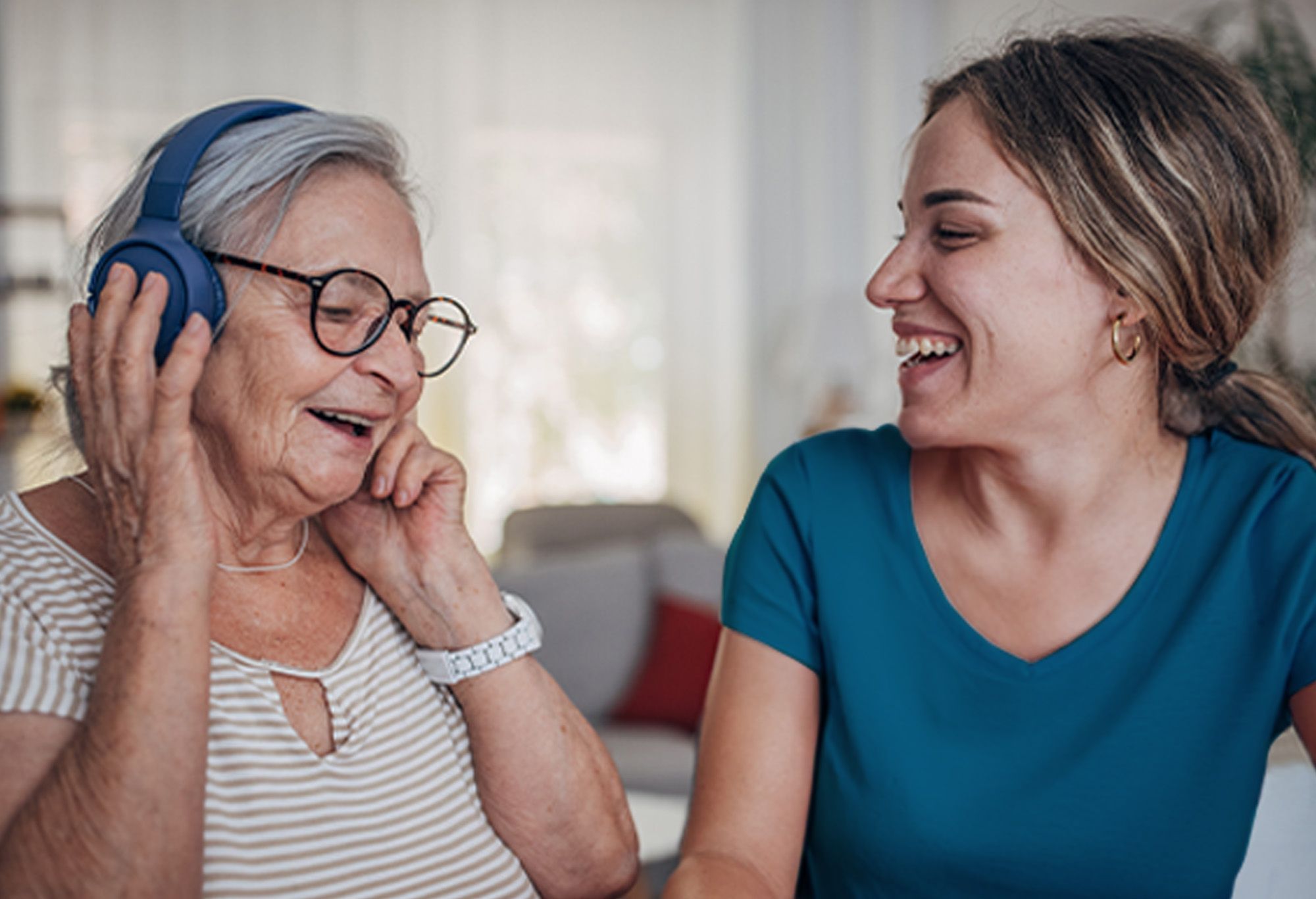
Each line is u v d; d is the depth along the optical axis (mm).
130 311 866
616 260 5605
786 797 1198
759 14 5551
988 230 1082
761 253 5582
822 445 1322
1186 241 1069
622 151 5598
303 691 1000
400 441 1105
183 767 813
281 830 924
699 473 5664
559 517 4242
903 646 1210
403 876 989
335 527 1113
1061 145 1050
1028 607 1197
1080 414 1134
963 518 1225
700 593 3346
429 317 1062
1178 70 1076
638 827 2250
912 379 1154
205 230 936
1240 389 1254
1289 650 1129
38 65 4949
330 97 5250
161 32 5066
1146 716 1134
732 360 5621
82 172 5008
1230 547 1160
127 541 847
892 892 1165
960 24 5164
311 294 938
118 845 787
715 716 1243
